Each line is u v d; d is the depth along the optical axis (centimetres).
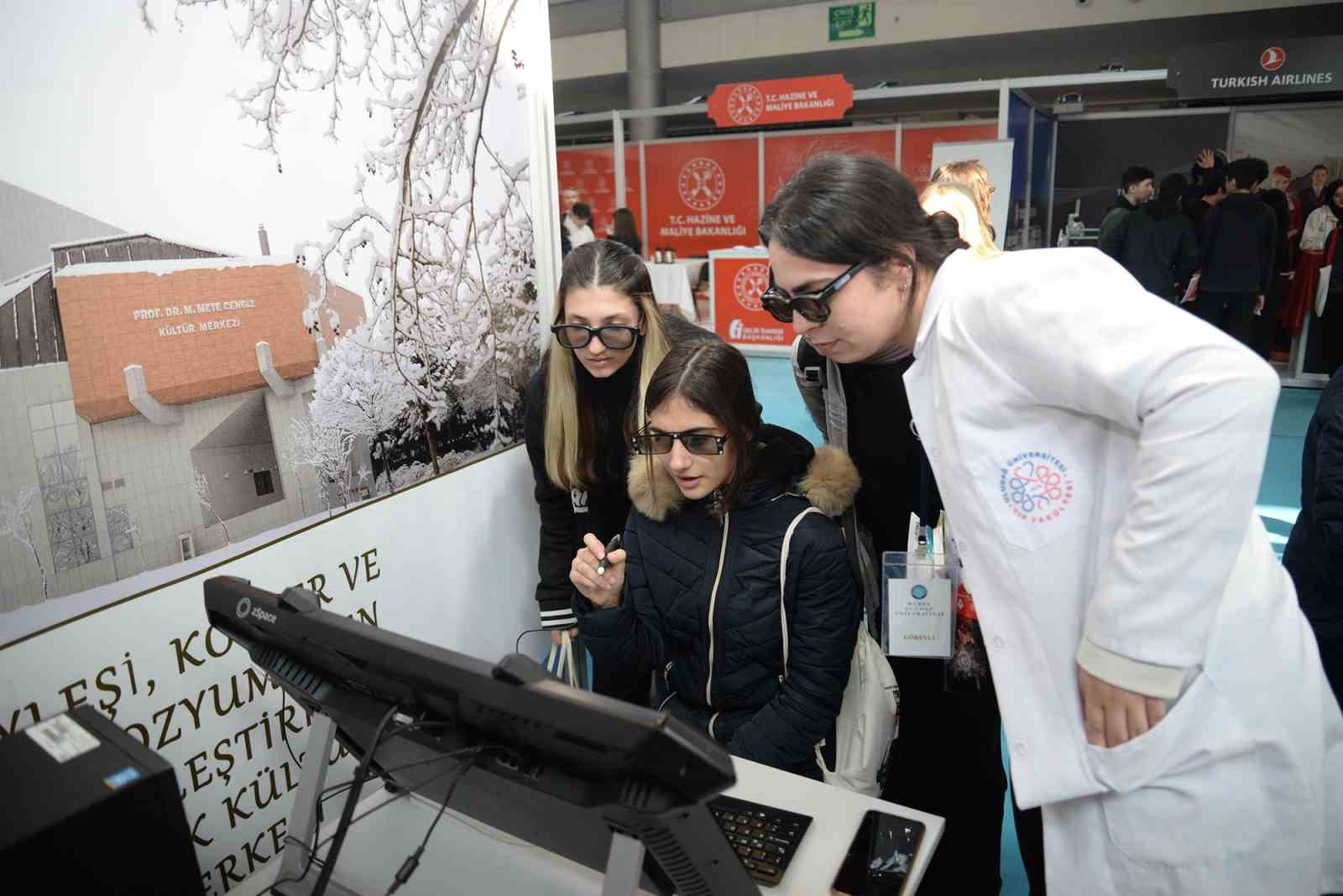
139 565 121
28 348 107
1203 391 81
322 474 148
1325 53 567
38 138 105
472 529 185
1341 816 112
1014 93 636
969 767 162
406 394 164
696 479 141
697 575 147
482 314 182
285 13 133
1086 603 101
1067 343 90
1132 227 613
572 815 82
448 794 85
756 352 779
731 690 149
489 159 180
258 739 141
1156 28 845
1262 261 599
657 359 169
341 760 156
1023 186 671
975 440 102
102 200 112
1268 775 100
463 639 187
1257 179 588
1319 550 170
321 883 88
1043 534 101
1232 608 99
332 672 93
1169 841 100
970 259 106
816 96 752
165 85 118
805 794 118
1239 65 591
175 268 122
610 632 145
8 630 108
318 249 143
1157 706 93
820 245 104
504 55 181
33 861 71
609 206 935
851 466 148
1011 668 108
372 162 151
